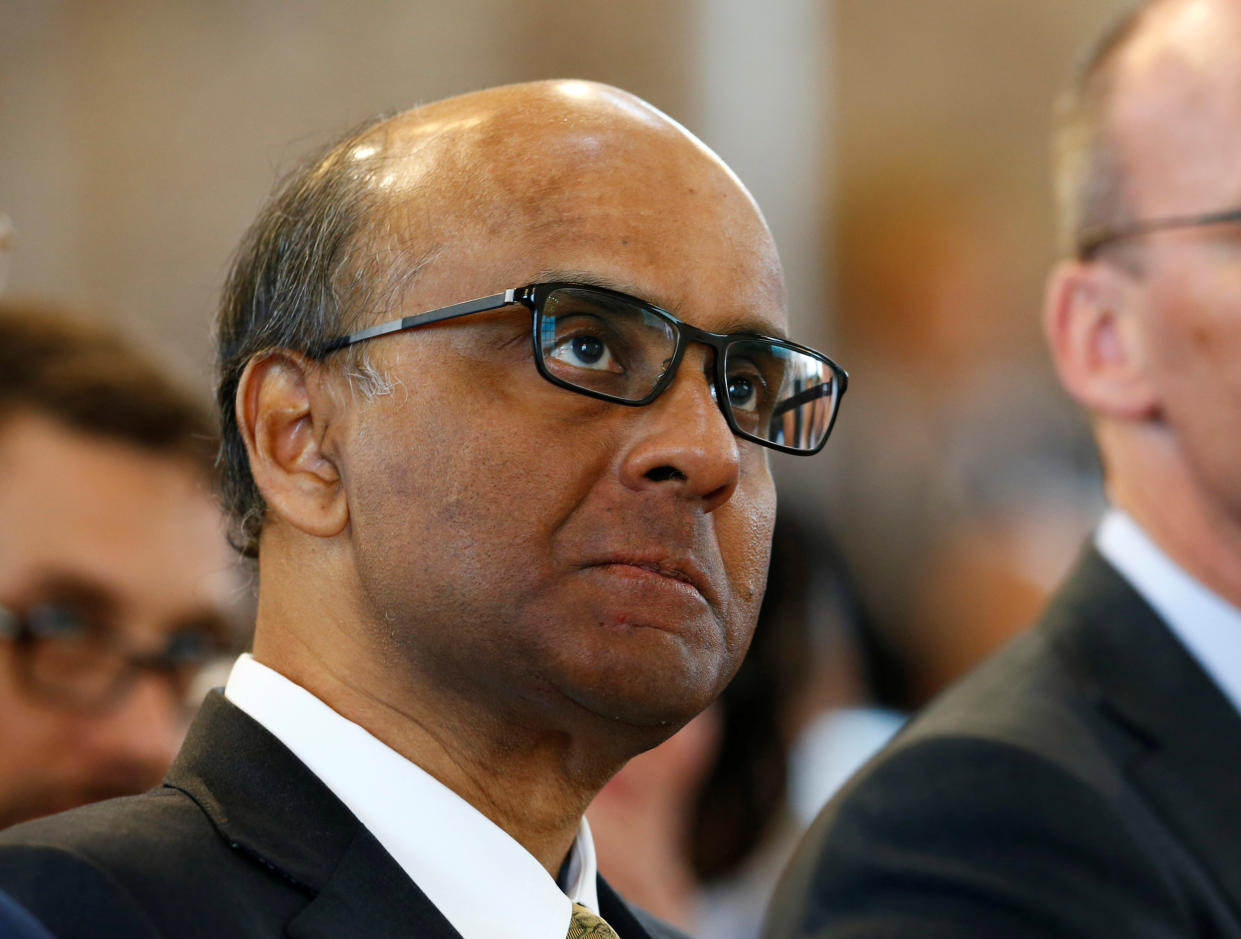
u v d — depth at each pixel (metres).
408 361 5.32
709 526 5.38
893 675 17.77
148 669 9.57
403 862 5.21
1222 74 9.47
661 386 5.29
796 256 30.22
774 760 12.84
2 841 4.60
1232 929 7.91
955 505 27.25
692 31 29.80
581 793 5.64
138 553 9.61
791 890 8.39
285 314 5.68
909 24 30.70
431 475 5.20
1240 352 9.03
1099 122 10.00
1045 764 8.09
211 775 5.20
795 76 30.55
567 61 29.47
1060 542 26.16
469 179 5.51
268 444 5.59
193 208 29.12
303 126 29.22
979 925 7.63
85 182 29.20
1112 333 9.80
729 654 5.52
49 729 9.26
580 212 5.43
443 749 5.43
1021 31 30.77
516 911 5.29
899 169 30.52
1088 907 7.63
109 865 4.54
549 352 5.24
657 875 12.06
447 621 5.18
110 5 29.62
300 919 4.76
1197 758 8.46
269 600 5.70
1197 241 9.32
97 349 10.08
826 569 14.56
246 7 29.58
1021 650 9.27
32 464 9.51
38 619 9.34
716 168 5.82
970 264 30.11
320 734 5.33
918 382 29.50
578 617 5.16
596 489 5.23
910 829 8.01
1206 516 9.11
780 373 5.75
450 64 29.28
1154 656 8.88
